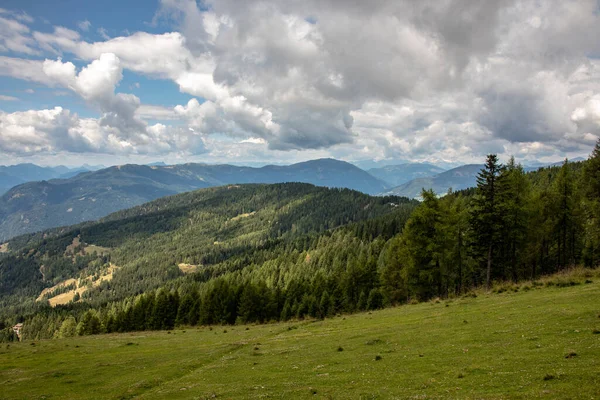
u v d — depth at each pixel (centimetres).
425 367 1886
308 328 4325
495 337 2170
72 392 2570
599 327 1900
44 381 2938
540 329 2102
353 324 3978
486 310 3055
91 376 2984
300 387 1902
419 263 5412
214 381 2338
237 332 5009
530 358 1664
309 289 9919
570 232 5712
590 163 5012
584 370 1370
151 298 10069
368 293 8288
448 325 2811
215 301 8931
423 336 2616
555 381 1338
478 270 6141
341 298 8281
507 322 2456
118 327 9656
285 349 3089
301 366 2391
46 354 4303
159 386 2459
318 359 2516
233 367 2677
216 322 8756
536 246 5519
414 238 5359
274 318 8950
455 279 5906
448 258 5244
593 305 2367
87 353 4172
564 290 3167
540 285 3684
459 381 1560
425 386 1588
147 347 4259
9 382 3003
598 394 1143
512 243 5131
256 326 5788
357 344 2781
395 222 19325
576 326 2014
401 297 6875
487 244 4912
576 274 3641
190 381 2427
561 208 5341
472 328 2530
